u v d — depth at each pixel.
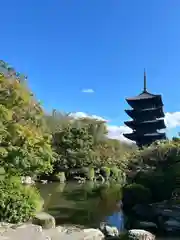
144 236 12.77
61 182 45.94
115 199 29.27
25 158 13.45
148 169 24.98
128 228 17.88
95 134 53.88
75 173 49.53
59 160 48.19
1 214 12.73
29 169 14.21
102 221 19.80
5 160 13.25
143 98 70.38
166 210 19.16
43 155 14.34
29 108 14.88
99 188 37.62
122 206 23.64
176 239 15.75
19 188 14.04
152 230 17.47
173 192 21.52
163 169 23.86
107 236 14.98
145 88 74.50
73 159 49.66
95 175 48.69
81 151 50.09
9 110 13.06
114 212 22.97
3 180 13.40
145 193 22.16
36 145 14.26
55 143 49.81
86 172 48.56
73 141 50.47
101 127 55.41
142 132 71.31
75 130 51.19
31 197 14.31
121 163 49.72
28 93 14.26
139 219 19.77
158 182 22.44
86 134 51.59
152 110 70.56
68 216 21.53
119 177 45.53
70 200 28.91
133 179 25.98
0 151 12.54
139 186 22.58
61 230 12.23
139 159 31.61
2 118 12.52
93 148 52.31
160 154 25.30
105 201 28.22
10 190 13.46
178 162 22.78
